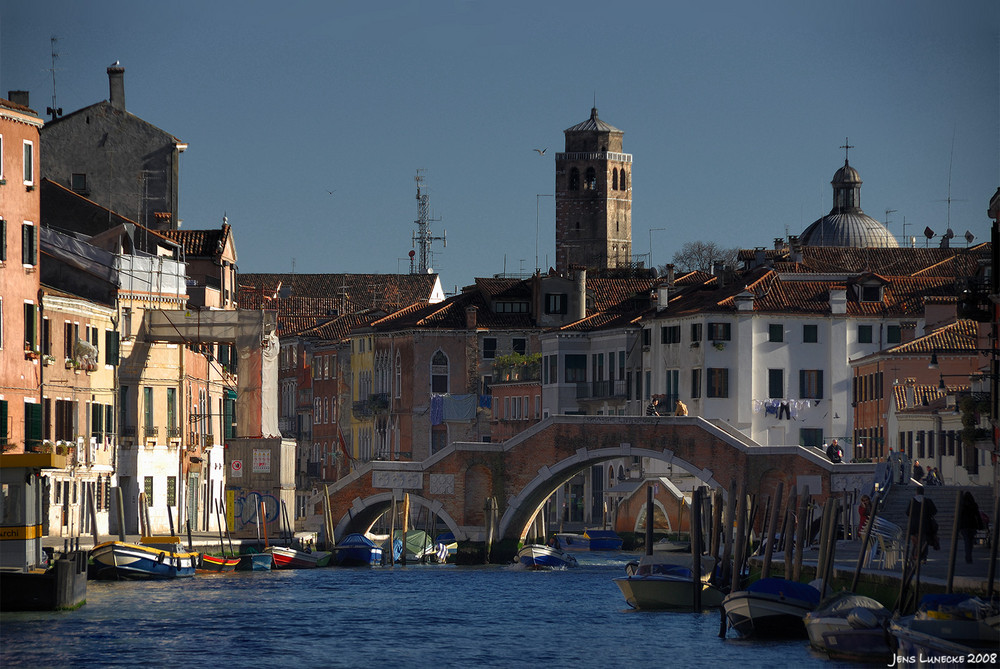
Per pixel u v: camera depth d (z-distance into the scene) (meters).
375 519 139.88
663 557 95.94
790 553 91.19
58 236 111.44
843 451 151.38
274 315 148.25
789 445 136.38
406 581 112.31
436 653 76.38
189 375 123.44
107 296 113.75
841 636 70.19
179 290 122.50
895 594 73.50
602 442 130.38
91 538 106.06
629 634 82.50
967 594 62.53
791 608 77.00
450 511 131.88
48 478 102.31
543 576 118.44
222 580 107.56
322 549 134.62
